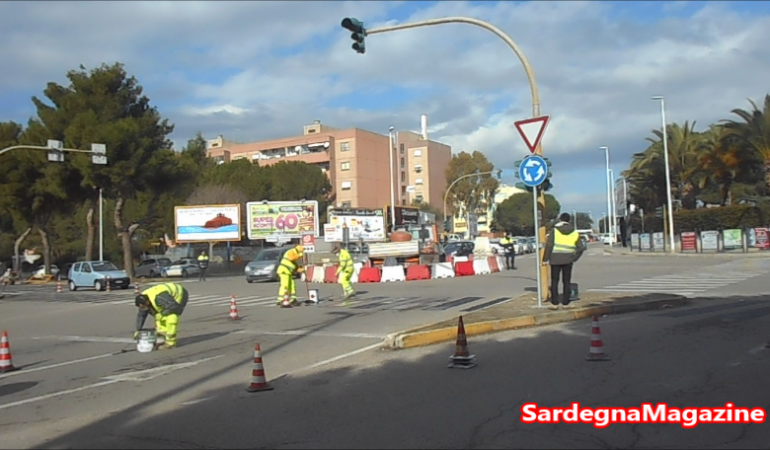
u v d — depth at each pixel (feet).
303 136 306.96
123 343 45.34
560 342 36.94
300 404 25.77
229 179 222.69
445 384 27.94
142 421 24.45
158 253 248.52
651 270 100.58
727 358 31.42
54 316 69.21
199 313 62.39
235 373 32.65
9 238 225.56
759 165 151.74
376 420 23.04
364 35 53.88
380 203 308.81
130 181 146.10
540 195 54.34
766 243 156.04
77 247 217.15
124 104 152.25
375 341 40.22
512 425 21.83
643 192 226.99
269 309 63.62
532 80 51.34
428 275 99.55
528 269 117.39
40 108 151.23
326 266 104.78
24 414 26.37
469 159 286.66
